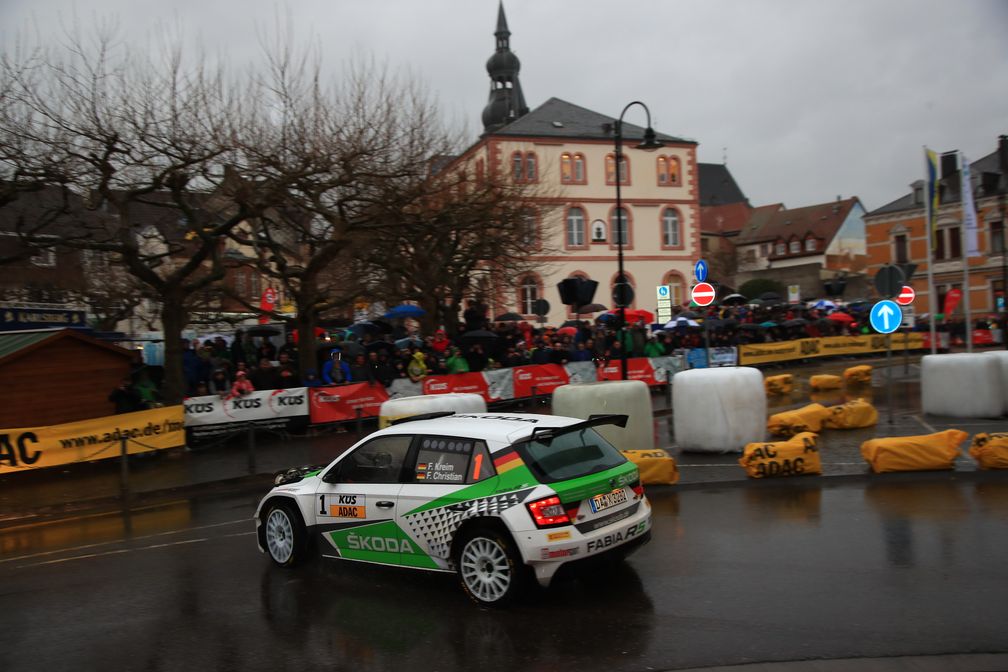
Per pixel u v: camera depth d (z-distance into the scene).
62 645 5.78
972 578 6.37
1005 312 34.50
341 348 20.50
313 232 19.73
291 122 17.11
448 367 18.88
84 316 21.36
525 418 7.00
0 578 7.86
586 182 53.59
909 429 14.05
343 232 17.56
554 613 6.01
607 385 12.15
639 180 54.75
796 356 28.97
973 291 51.72
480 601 6.18
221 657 5.45
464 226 20.27
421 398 12.50
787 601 6.05
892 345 33.16
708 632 5.51
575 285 16.02
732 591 6.34
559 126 54.12
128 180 16.38
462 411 12.63
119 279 25.73
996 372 15.06
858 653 5.05
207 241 16.23
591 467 6.36
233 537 9.12
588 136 53.56
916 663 4.86
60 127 14.88
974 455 10.59
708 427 12.74
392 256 21.58
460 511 6.28
